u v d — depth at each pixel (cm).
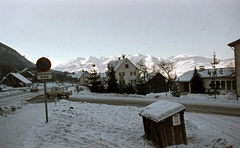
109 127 916
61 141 656
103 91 4050
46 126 832
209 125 1031
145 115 726
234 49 2900
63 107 1418
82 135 741
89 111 1311
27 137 684
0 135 766
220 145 672
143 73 6128
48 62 933
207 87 3706
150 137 741
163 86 5069
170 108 665
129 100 2430
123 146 661
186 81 3969
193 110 1582
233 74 3241
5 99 3116
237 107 1717
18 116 1168
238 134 858
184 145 669
